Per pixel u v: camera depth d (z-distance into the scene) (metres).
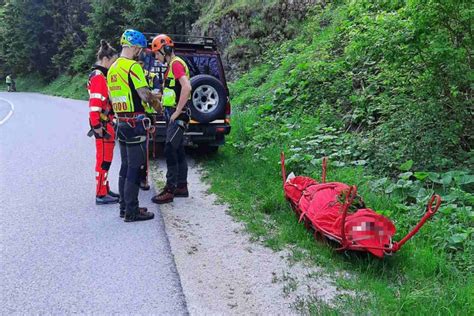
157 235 4.61
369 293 3.50
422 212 4.83
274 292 3.57
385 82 7.15
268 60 14.04
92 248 4.25
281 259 4.15
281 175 6.48
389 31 5.56
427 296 3.33
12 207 5.34
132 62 4.71
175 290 3.52
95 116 5.27
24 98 27.77
